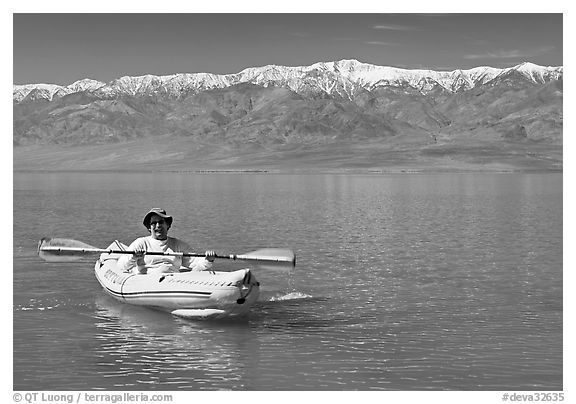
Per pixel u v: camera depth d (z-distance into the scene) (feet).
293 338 50.67
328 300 62.69
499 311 58.70
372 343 49.34
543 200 197.16
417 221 132.67
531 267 80.12
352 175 513.45
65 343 49.19
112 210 155.02
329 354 46.85
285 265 59.77
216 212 151.33
